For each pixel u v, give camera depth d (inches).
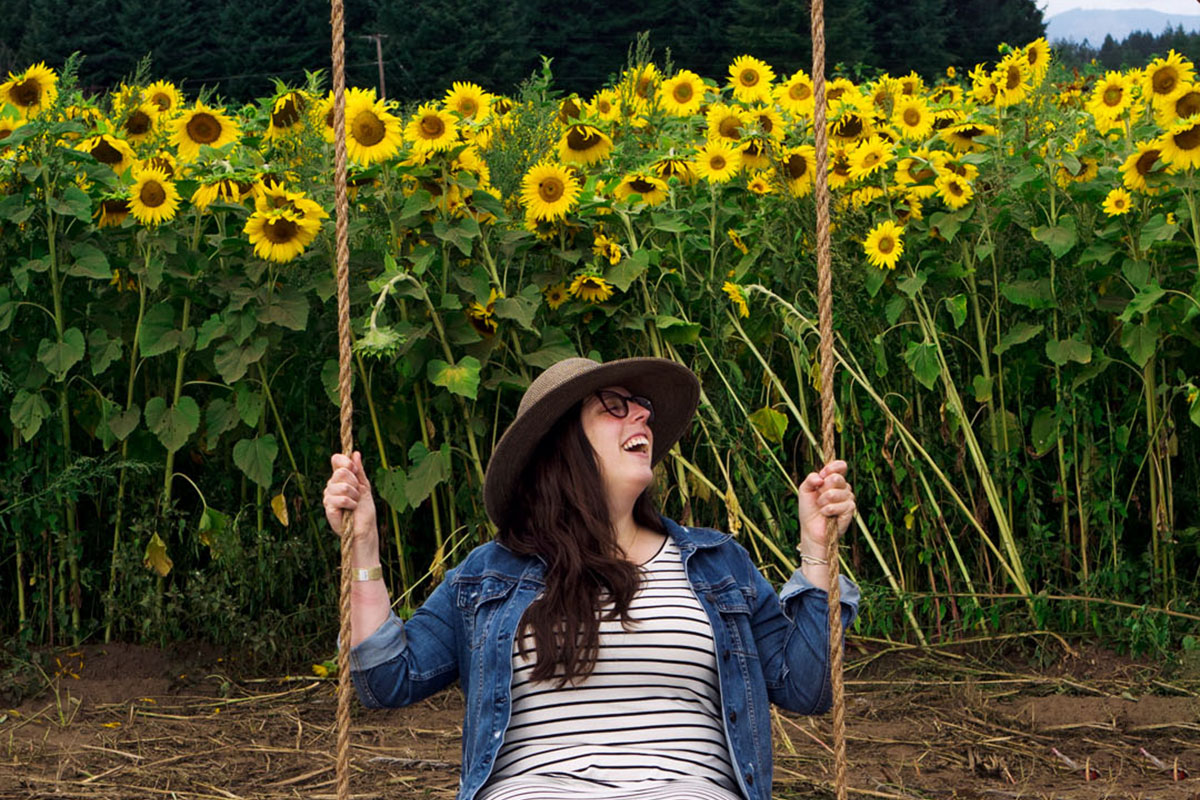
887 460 237.8
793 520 246.2
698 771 115.3
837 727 121.5
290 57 1788.9
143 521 224.5
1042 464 252.2
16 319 228.4
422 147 221.8
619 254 234.7
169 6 1776.6
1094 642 237.6
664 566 122.3
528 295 226.2
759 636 124.5
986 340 252.4
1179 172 230.2
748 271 252.2
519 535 123.5
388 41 1734.7
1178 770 186.4
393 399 237.5
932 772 188.1
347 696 119.5
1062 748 196.9
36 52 1731.1
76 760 189.3
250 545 232.8
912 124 265.7
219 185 221.0
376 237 235.0
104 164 227.1
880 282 239.8
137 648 228.2
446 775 186.5
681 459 233.0
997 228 245.8
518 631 118.3
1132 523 257.8
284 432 233.3
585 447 123.1
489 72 1704.0
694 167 246.1
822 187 128.0
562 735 116.4
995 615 234.7
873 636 246.2
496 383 228.2
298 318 220.2
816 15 128.8
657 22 1717.5
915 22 1787.6
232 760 191.6
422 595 244.2
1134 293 243.3
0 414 229.1
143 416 238.1
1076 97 301.4
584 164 250.8
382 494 225.5
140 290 228.5
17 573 228.2
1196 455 254.8
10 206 218.8
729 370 245.6
